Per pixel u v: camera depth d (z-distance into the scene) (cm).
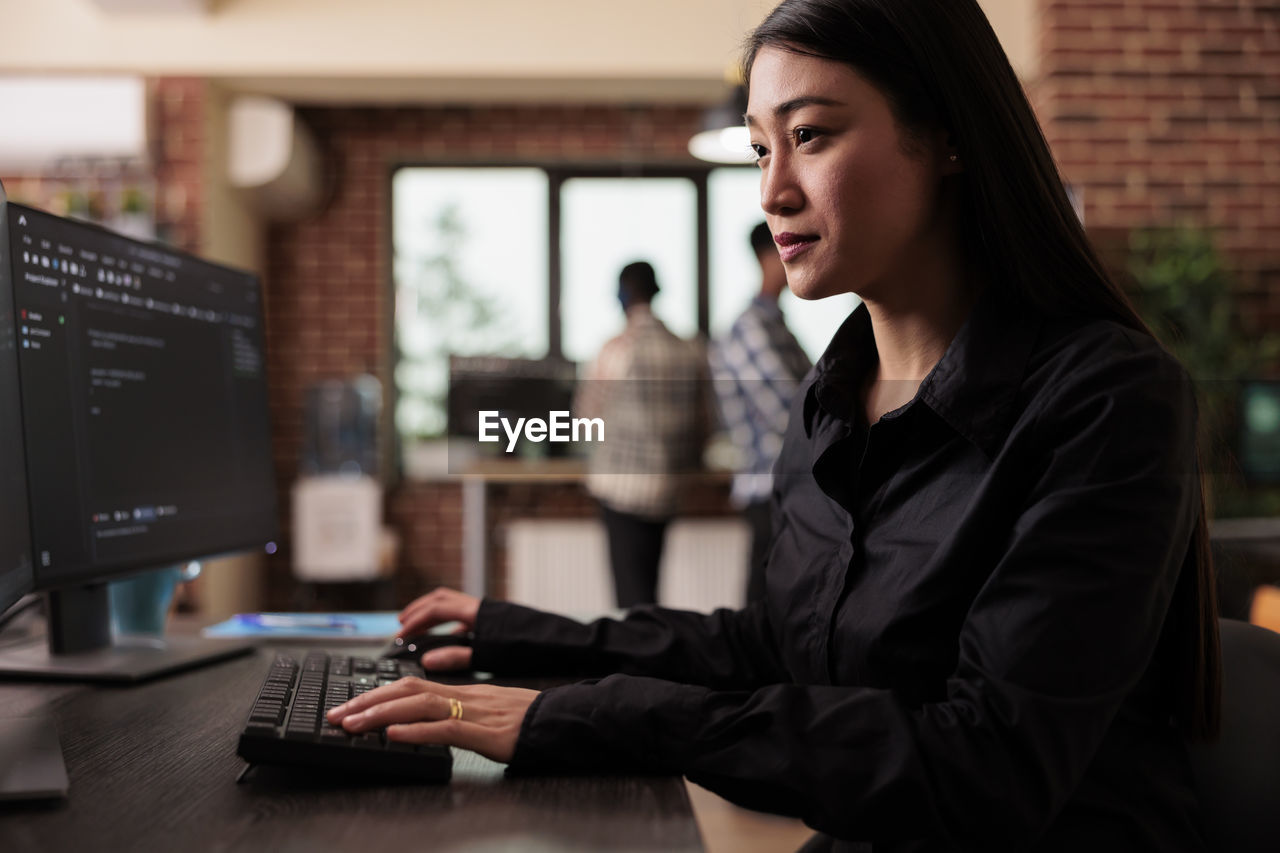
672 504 379
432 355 536
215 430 133
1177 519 70
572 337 537
